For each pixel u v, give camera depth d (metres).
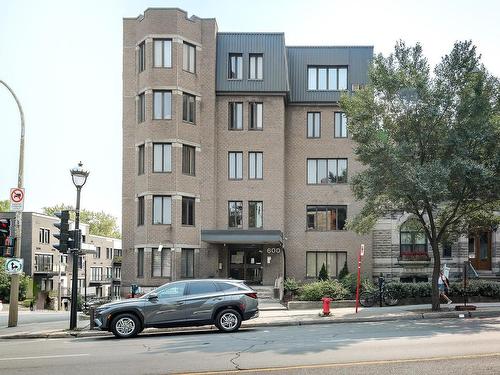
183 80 32.72
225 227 33.88
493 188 21.41
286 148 35.59
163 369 10.61
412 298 27.00
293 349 12.82
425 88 21.83
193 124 33.19
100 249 79.31
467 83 21.89
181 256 32.06
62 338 17.70
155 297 17.17
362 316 21.12
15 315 20.70
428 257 33.56
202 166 33.50
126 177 33.75
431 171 20.64
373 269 34.38
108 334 18.11
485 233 33.97
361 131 22.33
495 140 21.52
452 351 12.09
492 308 23.19
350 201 35.00
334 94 35.69
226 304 17.59
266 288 31.39
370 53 36.31
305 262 34.81
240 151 34.41
